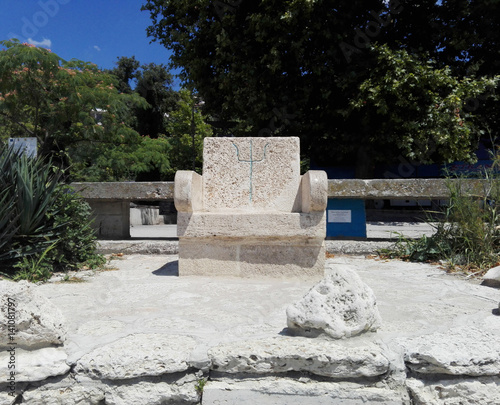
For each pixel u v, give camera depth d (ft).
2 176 15.42
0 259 13.91
